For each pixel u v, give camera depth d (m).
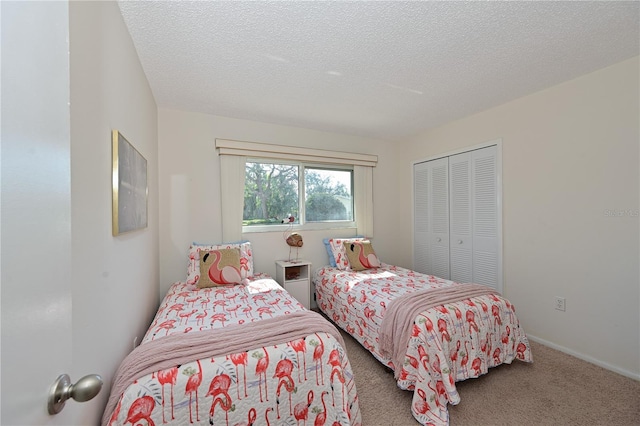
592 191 2.04
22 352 0.39
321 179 3.47
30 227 0.42
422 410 1.48
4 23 0.37
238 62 1.85
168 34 1.54
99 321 1.01
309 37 1.60
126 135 1.41
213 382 1.11
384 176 3.84
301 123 3.12
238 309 1.81
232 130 2.92
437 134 3.33
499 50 1.75
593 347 2.04
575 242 2.14
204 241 2.78
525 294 2.46
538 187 2.36
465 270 3.01
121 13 1.34
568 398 1.64
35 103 0.43
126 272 1.37
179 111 2.69
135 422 0.99
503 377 1.85
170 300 2.04
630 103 1.86
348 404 1.33
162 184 2.61
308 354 1.30
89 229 0.93
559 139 2.22
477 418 1.49
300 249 3.26
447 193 3.22
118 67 1.28
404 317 1.73
